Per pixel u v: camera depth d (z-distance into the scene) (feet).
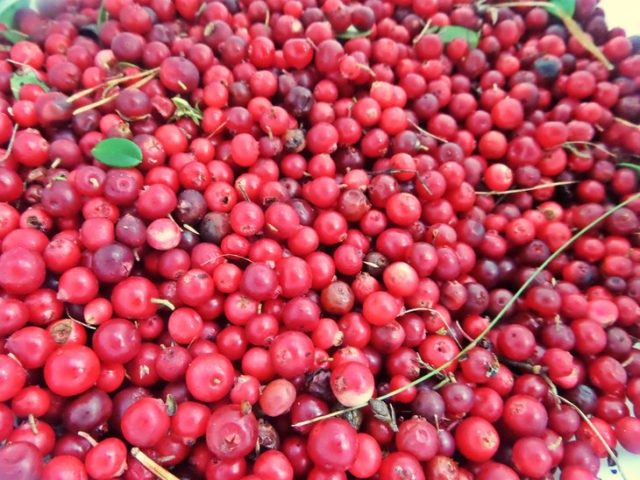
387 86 0.39
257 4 0.45
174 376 0.27
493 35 0.46
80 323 0.28
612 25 0.49
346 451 0.24
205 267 0.31
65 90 0.38
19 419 0.26
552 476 0.27
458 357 0.30
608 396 0.31
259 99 0.38
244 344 0.29
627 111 0.41
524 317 0.33
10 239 0.29
